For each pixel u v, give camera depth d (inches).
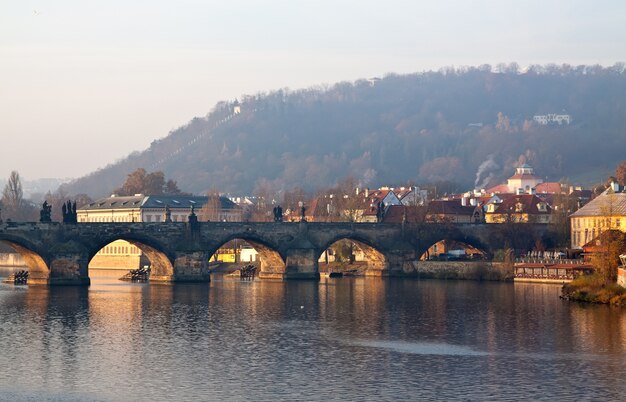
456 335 7052.2
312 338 6943.9
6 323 7746.1
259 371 5733.3
